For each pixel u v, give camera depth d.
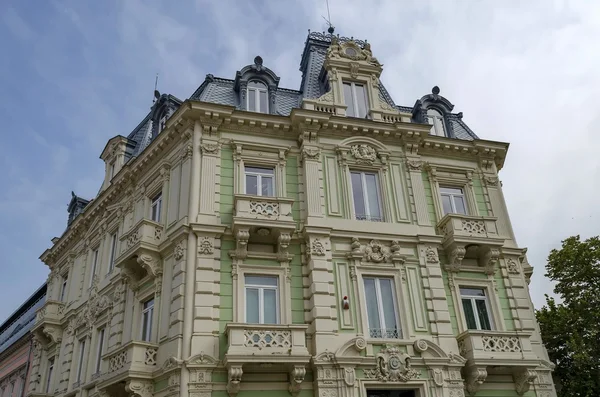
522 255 21.73
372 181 21.38
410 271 19.42
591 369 26.69
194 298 16.83
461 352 18.53
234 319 16.92
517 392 18.66
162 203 20.45
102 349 21.47
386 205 20.61
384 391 17.45
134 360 16.78
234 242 18.23
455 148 22.95
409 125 21.86
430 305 18.92
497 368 18.38
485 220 21.03
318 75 24.44
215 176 19.27
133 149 26.88
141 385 16.72
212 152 19.64
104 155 27.84
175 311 16.95
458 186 22.95
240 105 21.72
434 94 25.52
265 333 16.20
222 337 16.47
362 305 18.22
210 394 15.50
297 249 18.78
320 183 20.11
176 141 20.97
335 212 19.72
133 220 22.42
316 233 18.73
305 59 26.33
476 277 20.44
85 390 21.06
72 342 24.27
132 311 19.84
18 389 30.08
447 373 17.70
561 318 28.14
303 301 17.94
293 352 16.08
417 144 22.23
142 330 19.28
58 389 23.75
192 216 18.23
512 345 18.62
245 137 20.42
